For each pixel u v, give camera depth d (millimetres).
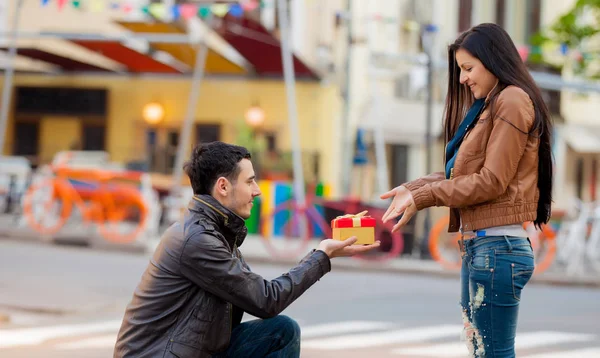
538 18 31172
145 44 21875
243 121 25281
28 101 27250
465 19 30188
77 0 17531
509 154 4703
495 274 4844
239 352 5188
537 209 4992
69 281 13328
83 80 27250
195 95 20266
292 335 5230
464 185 4758
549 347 9453
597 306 13164
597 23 21719
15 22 20703
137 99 27109
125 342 4766
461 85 5227
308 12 26031
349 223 4988
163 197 21141
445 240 17406
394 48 28562
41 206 18969
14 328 9867
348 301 12625
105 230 18312
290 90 18688
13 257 15836
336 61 26984
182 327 4723
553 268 18375
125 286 13070
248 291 4699
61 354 8492
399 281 15445
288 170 23844
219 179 4859
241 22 19531
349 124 25734
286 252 17469
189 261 4691
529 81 4871
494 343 4910
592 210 18812
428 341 9609
